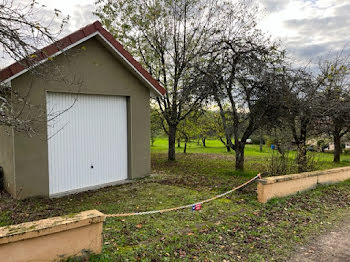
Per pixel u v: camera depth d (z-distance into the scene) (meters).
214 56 9.87
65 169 7.07
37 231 2.71
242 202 6.01
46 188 6.55
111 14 12.36
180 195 6.69
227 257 3.61
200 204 5.30
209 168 11.46
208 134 17.36
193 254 3.64
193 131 16.47
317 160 8.96
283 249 3.92
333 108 8.55
